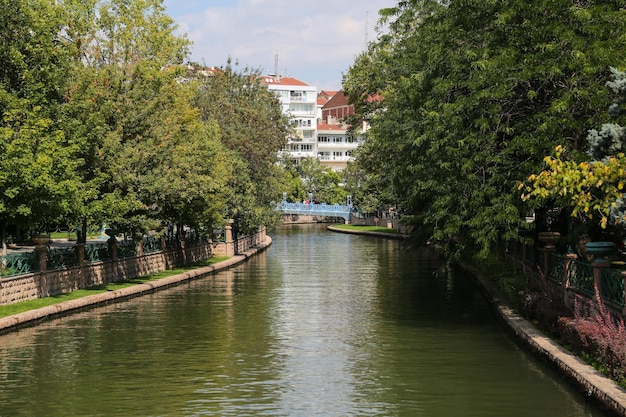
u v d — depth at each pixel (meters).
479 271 38.25
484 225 23.86
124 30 37.56
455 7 24.92
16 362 19.91
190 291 35.50
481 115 23.50
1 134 25.75
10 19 28.50
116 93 34.38
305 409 15.48
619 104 18.92
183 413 15.27
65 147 28.36
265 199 64.00
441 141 23.66
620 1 22.59
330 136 163.00
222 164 47.34
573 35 21.73
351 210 115.69
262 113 64.44
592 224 23.08
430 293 34.12
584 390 15.40
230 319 26.83
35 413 15.36
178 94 41.72
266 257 58.41
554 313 20.28
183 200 39.72
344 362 19.77
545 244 27.03
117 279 36.78
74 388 17.28
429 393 16.58
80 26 35.38
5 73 28.69
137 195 34.50
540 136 22.20
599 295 17.98
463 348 21.30
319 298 32.53
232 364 19.62
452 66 24.45
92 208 31.19
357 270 46.25
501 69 22.48
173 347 21.84
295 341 22.66
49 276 30.08
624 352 14.80
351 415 15.05
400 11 35.06
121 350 21.44
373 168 51.47
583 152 22.33
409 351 21.00
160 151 35.59
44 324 25.70
